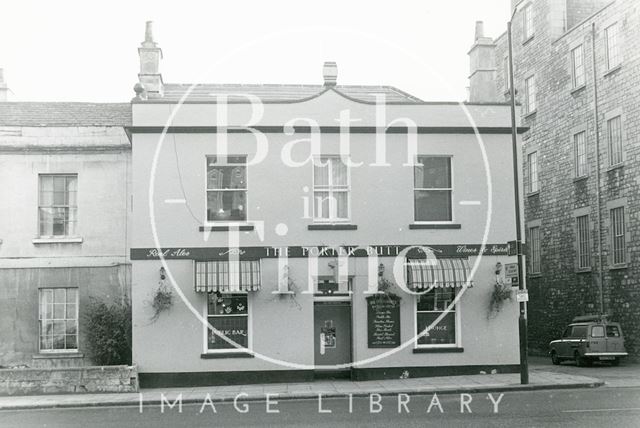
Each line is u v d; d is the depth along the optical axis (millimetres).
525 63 40188
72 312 25281
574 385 20562
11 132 25406
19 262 25156
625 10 30562
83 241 25359
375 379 22859
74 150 25562
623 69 30719
